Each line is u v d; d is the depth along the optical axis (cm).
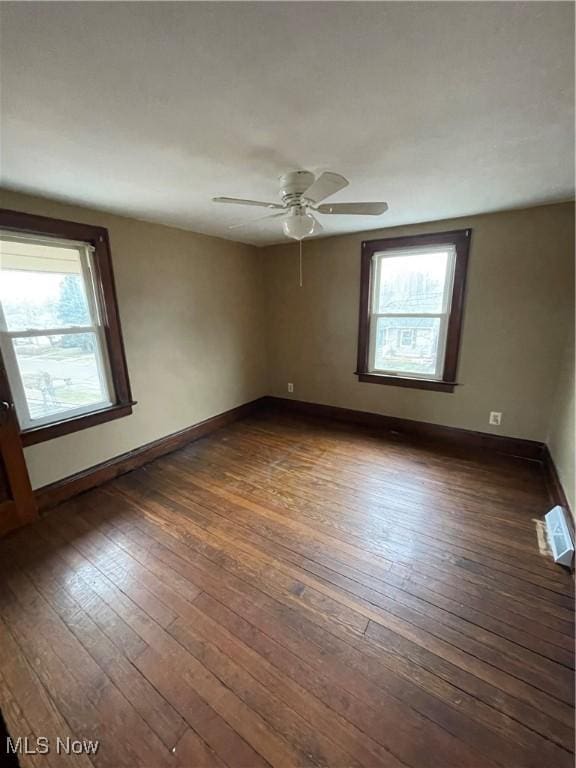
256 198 245
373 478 289
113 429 295
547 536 215
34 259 238
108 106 130
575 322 258
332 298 404
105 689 134
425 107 134
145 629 158
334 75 114
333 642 151
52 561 201
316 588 179
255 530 226
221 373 405
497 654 145
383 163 187
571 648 147
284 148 168
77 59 103
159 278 321
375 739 118
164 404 340
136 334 306
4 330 226
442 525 227
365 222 323
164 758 114
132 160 178
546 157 182
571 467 219
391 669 140
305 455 335
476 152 176
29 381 241
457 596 173
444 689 132
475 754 114
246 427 412
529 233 284
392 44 100
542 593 174
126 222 288
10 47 97
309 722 123
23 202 224
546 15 90
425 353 360
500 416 328
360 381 406
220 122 143
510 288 301
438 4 87
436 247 329
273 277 443
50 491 252
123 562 200
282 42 99
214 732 120
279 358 467
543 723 121
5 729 60
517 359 310
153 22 91
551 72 113
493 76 115
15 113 133
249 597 175
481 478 285
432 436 369
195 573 191
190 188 222
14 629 160
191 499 263
